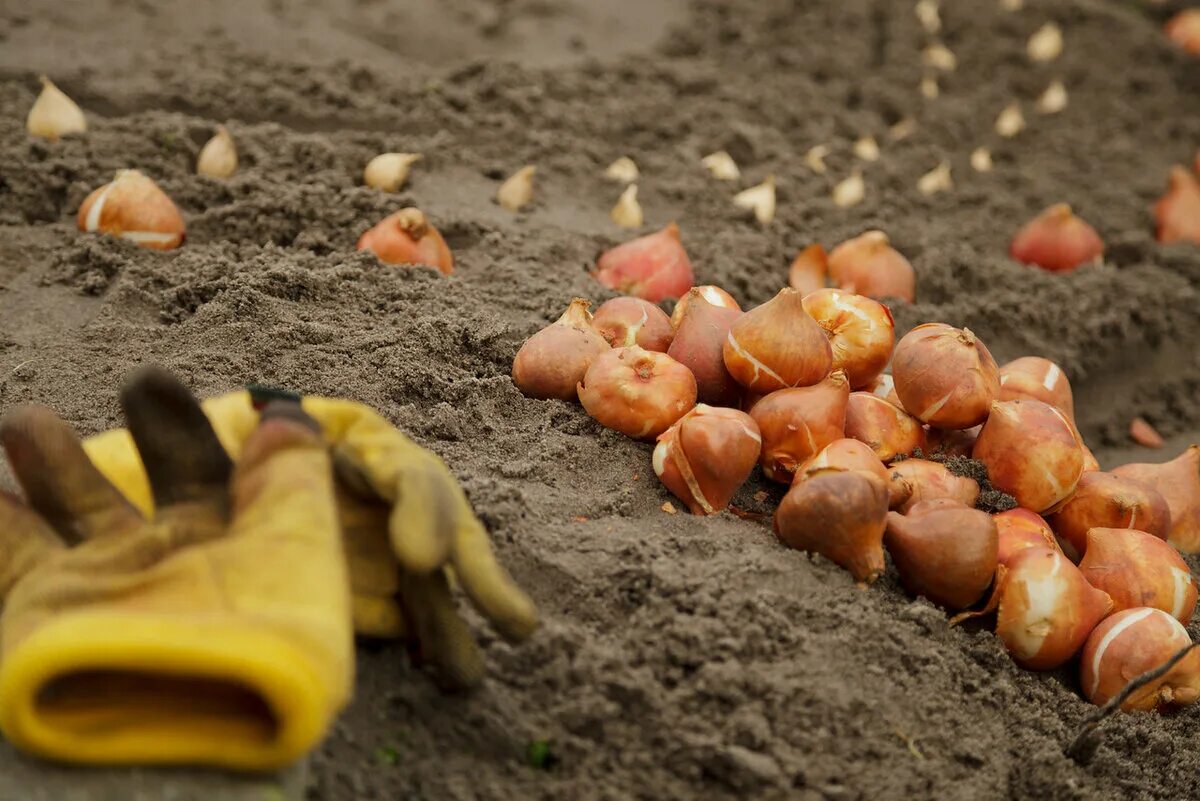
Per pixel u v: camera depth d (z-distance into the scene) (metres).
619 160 1.36
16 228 1.19
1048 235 1.36
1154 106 1.70
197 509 0.85
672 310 1.19
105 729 0.83
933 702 0.95
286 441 0.86
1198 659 1.00
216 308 1.10
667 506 1.01
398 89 1.38
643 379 1.04
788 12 1.72
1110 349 1.31
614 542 0.98
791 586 0.97
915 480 1.02
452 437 1.04
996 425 1.04
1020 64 1.75
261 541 0.84
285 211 1.20
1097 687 1.00
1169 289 1.36
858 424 1.05
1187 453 1.11
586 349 1.07
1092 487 1.05
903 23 1.75
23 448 0.85
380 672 0.91
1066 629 0.99
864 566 0.98
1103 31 1.82
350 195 1.22
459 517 0.87
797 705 0.92
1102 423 1.29
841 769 0.92
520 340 1.11
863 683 0.94
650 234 1.27
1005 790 0.94
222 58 1.39
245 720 0.83
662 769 0.91
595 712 0.91
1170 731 1.00
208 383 1.05
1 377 1.05
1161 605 1.02
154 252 1.17
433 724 0.91
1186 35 1.86
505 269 1.19
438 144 1.33
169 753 0.83
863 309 1.07
